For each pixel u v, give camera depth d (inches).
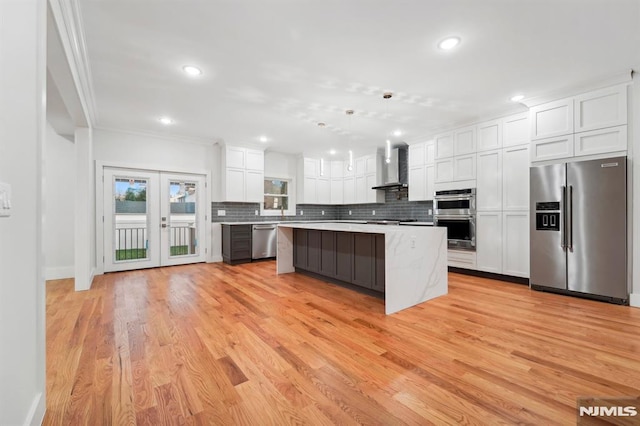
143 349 82.7
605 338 88.5
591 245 126.2
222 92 133.8
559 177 134.6
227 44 96.5
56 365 74.0
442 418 54.9
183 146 217.8
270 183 270.2
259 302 125.3
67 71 90.5
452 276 175.3
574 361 75.2
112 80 121.2
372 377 68.7
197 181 224.4
